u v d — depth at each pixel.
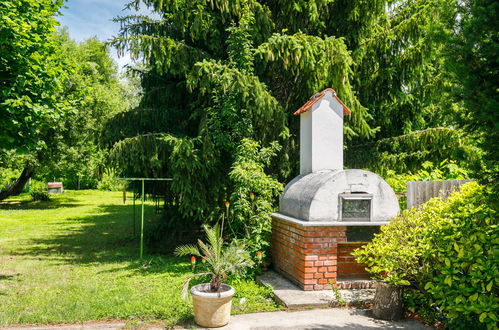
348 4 11.41
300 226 7.38
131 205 27.78
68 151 25.08
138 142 10.23
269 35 10.66
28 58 7.62
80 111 25.03
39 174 27.61
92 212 23.31
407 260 6.03
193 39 10.72
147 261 10.31
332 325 5.79
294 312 6.37
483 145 4.42
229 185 10.76
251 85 9.38
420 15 10.65
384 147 12.01
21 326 5.75
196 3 10.35
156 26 11.57
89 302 6.75
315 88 10.42
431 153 11.24
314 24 11.38
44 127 8.73
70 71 8.84
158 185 12.22
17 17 7.40
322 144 8.65
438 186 7.37
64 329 5.63
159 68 9.95
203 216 10.37
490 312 4.89
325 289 7.23
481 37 4.17
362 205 7.44
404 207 8.53
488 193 4.72
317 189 7.33
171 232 12.17
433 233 5.86
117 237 14.53
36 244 13.18
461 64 4.35
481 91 4.18
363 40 11.91
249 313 6.36
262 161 10.09
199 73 9.14
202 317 5.72
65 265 9.98
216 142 9.87
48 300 6.90
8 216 20.91
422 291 6.38
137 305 6.52
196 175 9.98
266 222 8.69
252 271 8.31
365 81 12.12
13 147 8.16
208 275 8.12
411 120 13.14
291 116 11.30
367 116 11.25
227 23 11.21
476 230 5.44
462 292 5.30
